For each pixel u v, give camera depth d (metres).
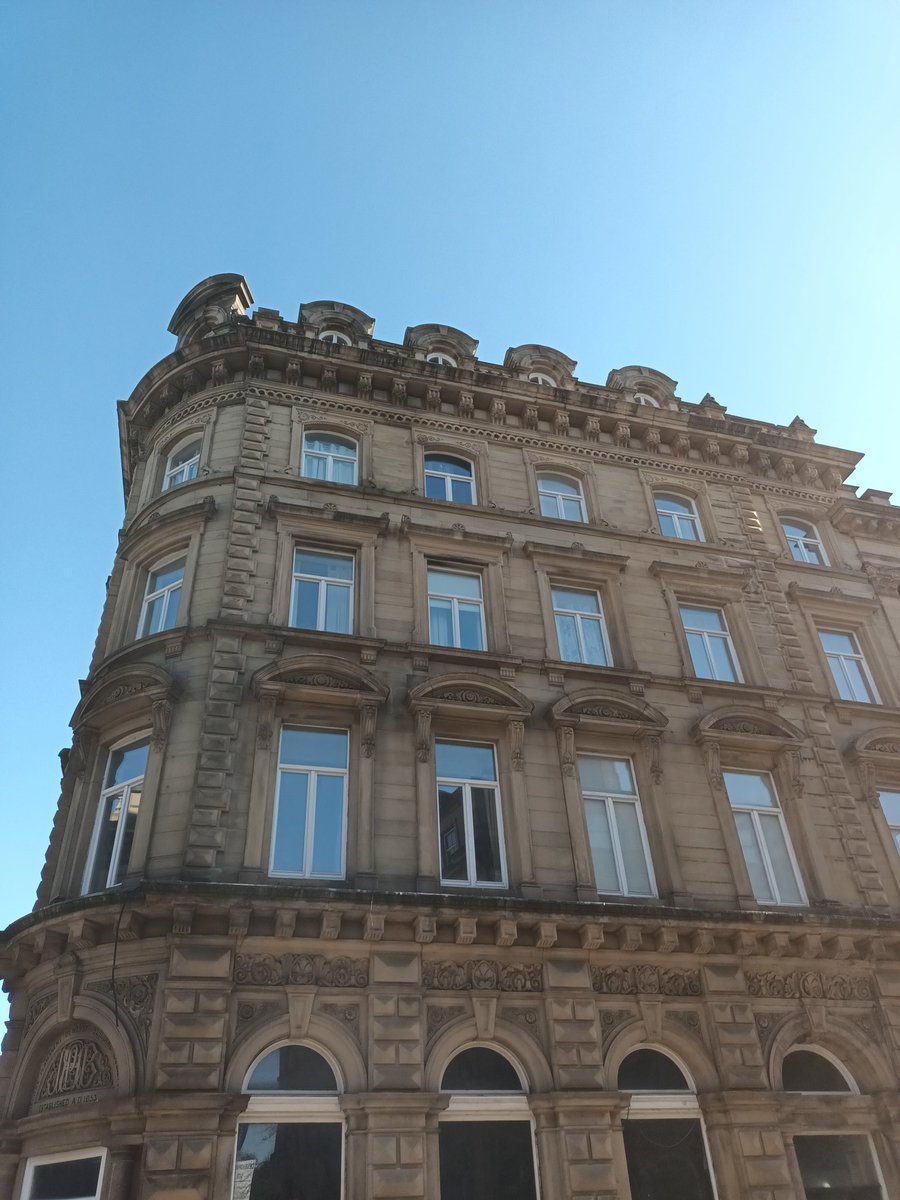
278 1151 12.77
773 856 19.05
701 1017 15.78
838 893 18.48
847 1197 14.97
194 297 27.53
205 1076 12.63
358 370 23.92
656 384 28.91
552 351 28.09
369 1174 12.61
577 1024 14.85
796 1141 15.40
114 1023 13.20
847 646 24.59
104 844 16.48
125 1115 12.30
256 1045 13.27
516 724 18.00
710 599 23.11
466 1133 13.77
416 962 14.57
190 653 17.52
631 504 24.67
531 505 23.33
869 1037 16.55
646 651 21.06
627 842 18.06
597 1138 13.87
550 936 15.22
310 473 22.11
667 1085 15.22
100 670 18.97
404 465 22.89
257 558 19.33
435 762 17.56
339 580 20.02
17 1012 14.68
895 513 28.11
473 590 21.06
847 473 28.80
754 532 25.47
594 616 21.72
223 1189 11.99
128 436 25.45
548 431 25.45
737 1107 14.79
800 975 16.83
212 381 23.38
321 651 18.11
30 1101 13.88
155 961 13.57
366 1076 13.48
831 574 25.81
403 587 20.00
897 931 17.41
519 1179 13.59
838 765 20.62
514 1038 14.57
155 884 13.51
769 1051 15.80
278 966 13.98
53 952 14.20
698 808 18.58
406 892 15.02
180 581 19.73
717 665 22.19
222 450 21.59
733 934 16.44
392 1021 13.95
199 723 16.33
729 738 19.61
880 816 20.20
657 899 17.33
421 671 18.45
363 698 17.17
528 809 17.25
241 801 15.63
